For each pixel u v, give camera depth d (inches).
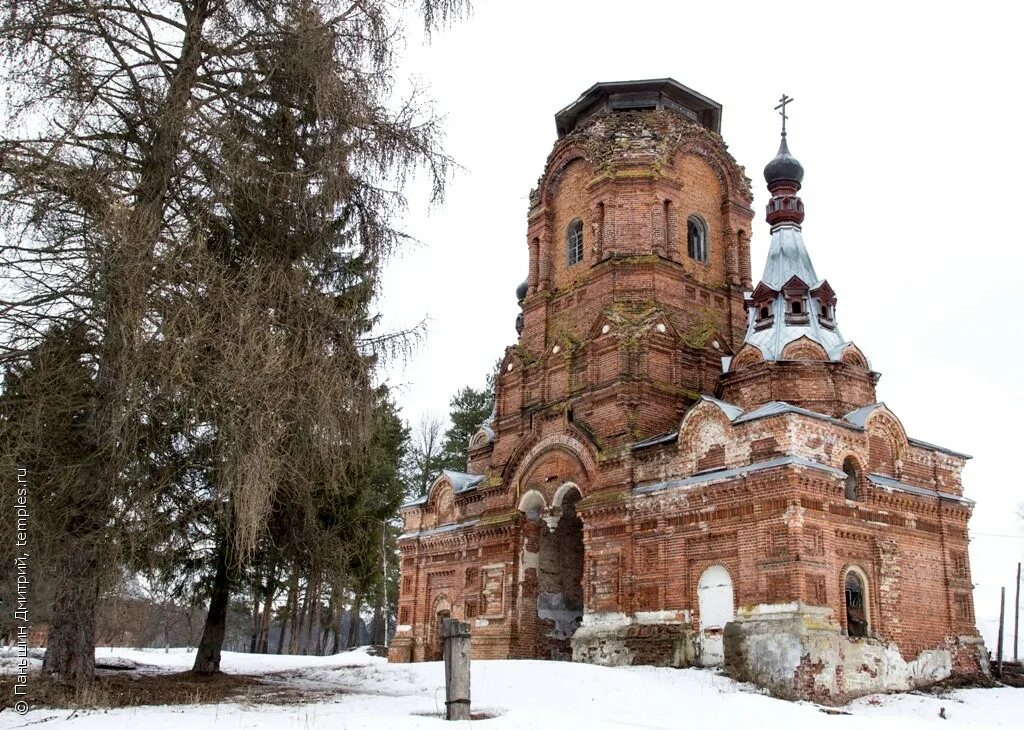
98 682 764.6
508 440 1529.3
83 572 610.5
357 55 772.0
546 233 1598.2
